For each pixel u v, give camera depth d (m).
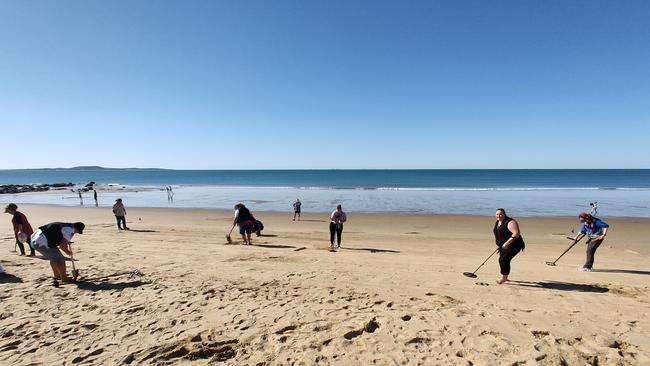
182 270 7.53
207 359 3.83
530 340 4.21
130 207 28.83
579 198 34.69
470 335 4.34
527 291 6.21
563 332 4.43
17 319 4.89
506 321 4.77
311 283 6.61
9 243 10.91
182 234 13.77
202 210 25.91
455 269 7.93
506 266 6.68
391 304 5.45
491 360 3.76
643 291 6.25
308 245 11.64
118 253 9.38
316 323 4.72
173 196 40.25
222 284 6.50
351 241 12.93
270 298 5.75
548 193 41.59
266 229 16.47
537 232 16.31
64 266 6.49
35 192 50.88
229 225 17.61
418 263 8.55
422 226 18.08
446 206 28.17
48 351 4.00
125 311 5.18
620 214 22.98
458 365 3.66
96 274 7.16
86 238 12.31
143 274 7.18
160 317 4.96
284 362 3.75
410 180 86.00
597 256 10.46
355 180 87.88
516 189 49.62
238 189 53.56
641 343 4.16
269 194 42.31
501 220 6.80
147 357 3.87
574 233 16.03
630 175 106.50
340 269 7.75
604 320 4.84
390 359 3.79
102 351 4.00
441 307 5.33
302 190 50.12
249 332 4.47
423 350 3.98
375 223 19.17
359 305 5.42
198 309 5.25
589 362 3.72
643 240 14.01
